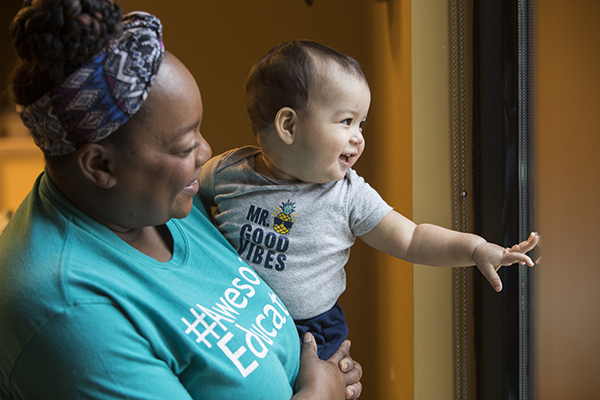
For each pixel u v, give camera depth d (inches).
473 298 47.2
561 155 36.9
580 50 33.6
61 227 25.7
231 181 39.3
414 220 46.9
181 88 24.5
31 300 23.1
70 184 25.5
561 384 38.4
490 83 43.2
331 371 34.9
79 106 22.4
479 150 45.1
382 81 60.2
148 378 24.5
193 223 34.9
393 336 59.9
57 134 23.2
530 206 42.3
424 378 48.3
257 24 76.9
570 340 36.9
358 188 38.6
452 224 46.6
